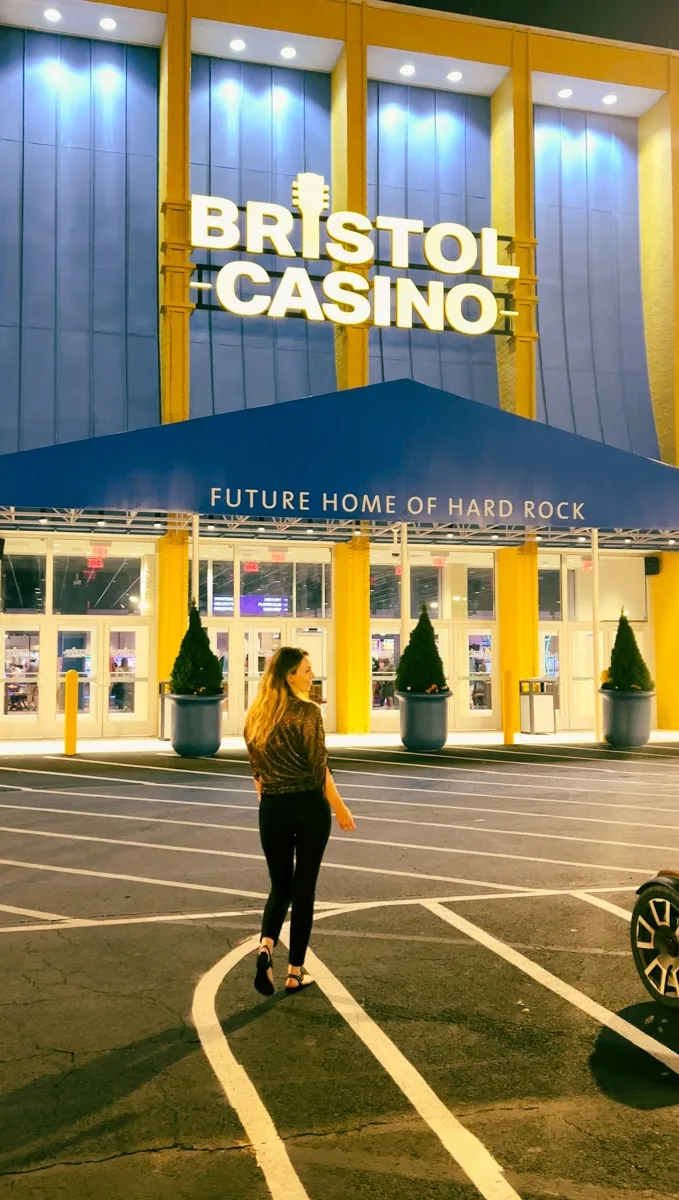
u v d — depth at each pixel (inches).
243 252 747.4
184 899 261.7
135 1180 121.4
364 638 748.6
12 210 714.8
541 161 825.5
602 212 837.8
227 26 736.3
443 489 543.5
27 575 714.2
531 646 772.0
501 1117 138.8
